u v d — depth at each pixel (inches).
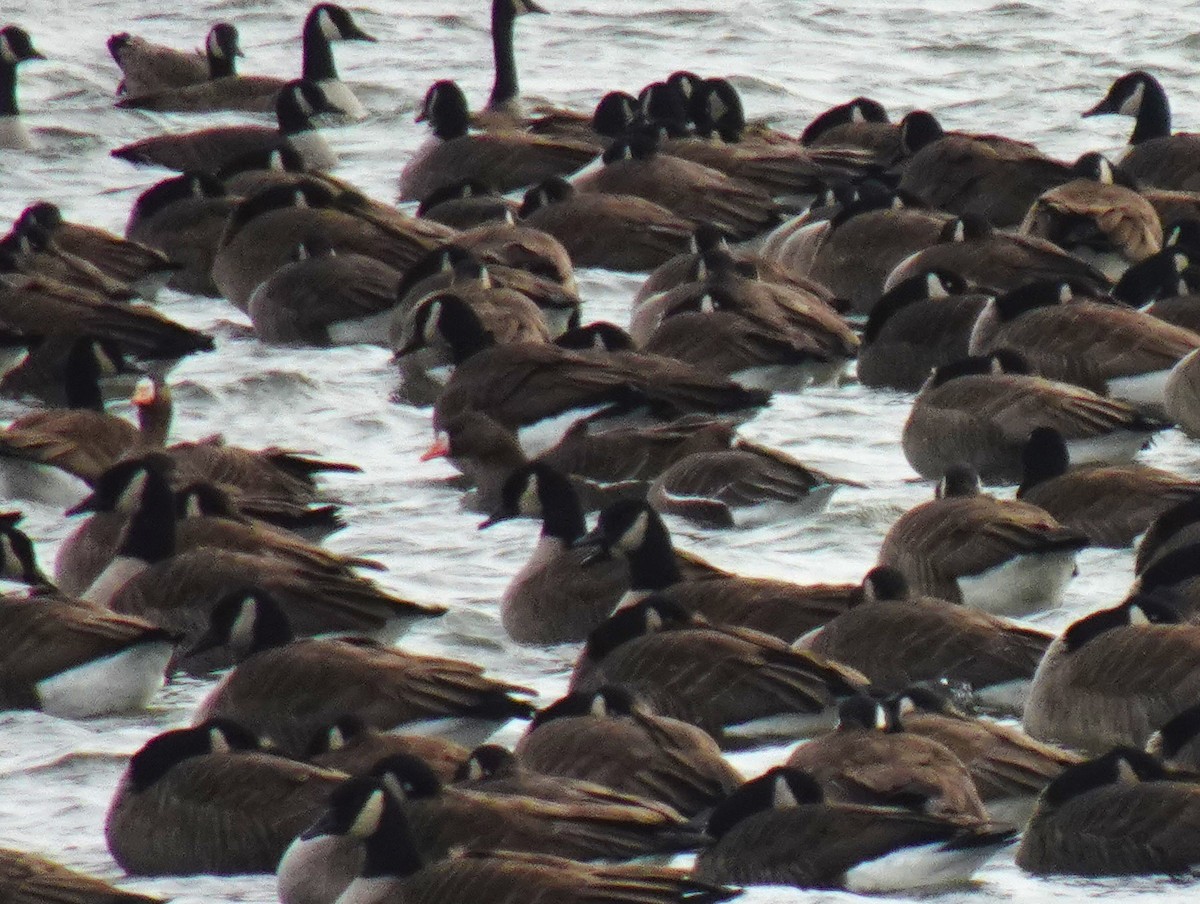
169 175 1365.7
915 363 952.9
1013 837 479.8
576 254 1170.0
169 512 681.0
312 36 1541.6
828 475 800.3
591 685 586.2
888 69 1660.9
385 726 560.4
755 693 568.4
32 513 807.7
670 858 494.3
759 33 1764.3
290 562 657.6
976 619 590.2
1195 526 666.2
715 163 1290.6
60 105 1530.5
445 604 711.7
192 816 514.0
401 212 1178.0
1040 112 1531.7
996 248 1032.8
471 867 440.5
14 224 1219.2
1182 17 1806.1
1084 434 799.1
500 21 1530.5
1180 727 526.9
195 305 1146.0
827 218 1183.6
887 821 477.4
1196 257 1027.9
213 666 652.7
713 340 935.7
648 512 655.8
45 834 540.1
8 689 618.2
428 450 853.8
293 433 907.4
